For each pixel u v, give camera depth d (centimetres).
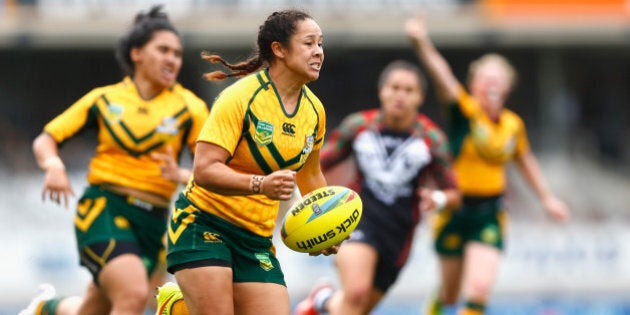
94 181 2553
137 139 2552
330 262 5659
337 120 8781
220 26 7794
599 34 8300
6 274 5378
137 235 2550
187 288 2041
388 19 7962
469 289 3466
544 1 8225
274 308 2062
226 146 1948
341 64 8788
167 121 2583
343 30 7919
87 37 7769
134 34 2589
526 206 7712
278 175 1886
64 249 5472
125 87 2600
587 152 8862
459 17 8119
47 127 2562
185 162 6675
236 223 2061
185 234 2059
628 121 9194
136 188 2547
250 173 2020
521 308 5672
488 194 3569
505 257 5931
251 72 2089
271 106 1983
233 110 1952
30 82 8494
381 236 3041
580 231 6053
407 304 5466
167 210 2628
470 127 3553
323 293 3184
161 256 2633
